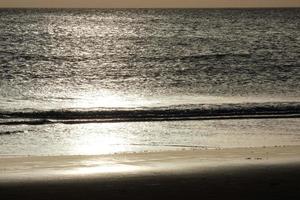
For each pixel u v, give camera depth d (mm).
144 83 117250
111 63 155750
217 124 66750
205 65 148875
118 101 89562
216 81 119000
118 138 58750
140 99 92375
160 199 28828
